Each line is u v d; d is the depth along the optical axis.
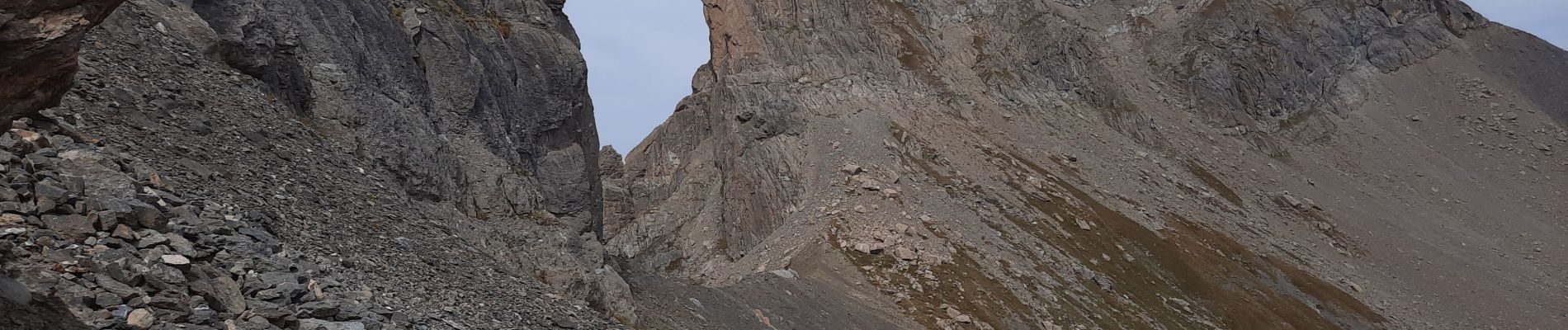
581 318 29.09
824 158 130.62
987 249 101.88
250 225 21.89
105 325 15.52
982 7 169.75
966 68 157.38
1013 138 142.75
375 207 28.03
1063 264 103.75
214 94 28.39
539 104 49.41
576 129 51.97
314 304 19.39
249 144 26.98
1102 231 116.00
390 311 21.03
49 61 14.82
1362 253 130.00
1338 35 189.00
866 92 147.62
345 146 31.94
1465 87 188.38
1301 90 176.12
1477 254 134.50
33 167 19.06
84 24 14.92
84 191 19.28
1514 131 176.25
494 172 39.06
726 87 154.25
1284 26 185.12
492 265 29.55
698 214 155.38
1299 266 120.06
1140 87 171.75
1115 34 188.12
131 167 21.45
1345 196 151.25
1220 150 157.50
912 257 95.56
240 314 18.05
